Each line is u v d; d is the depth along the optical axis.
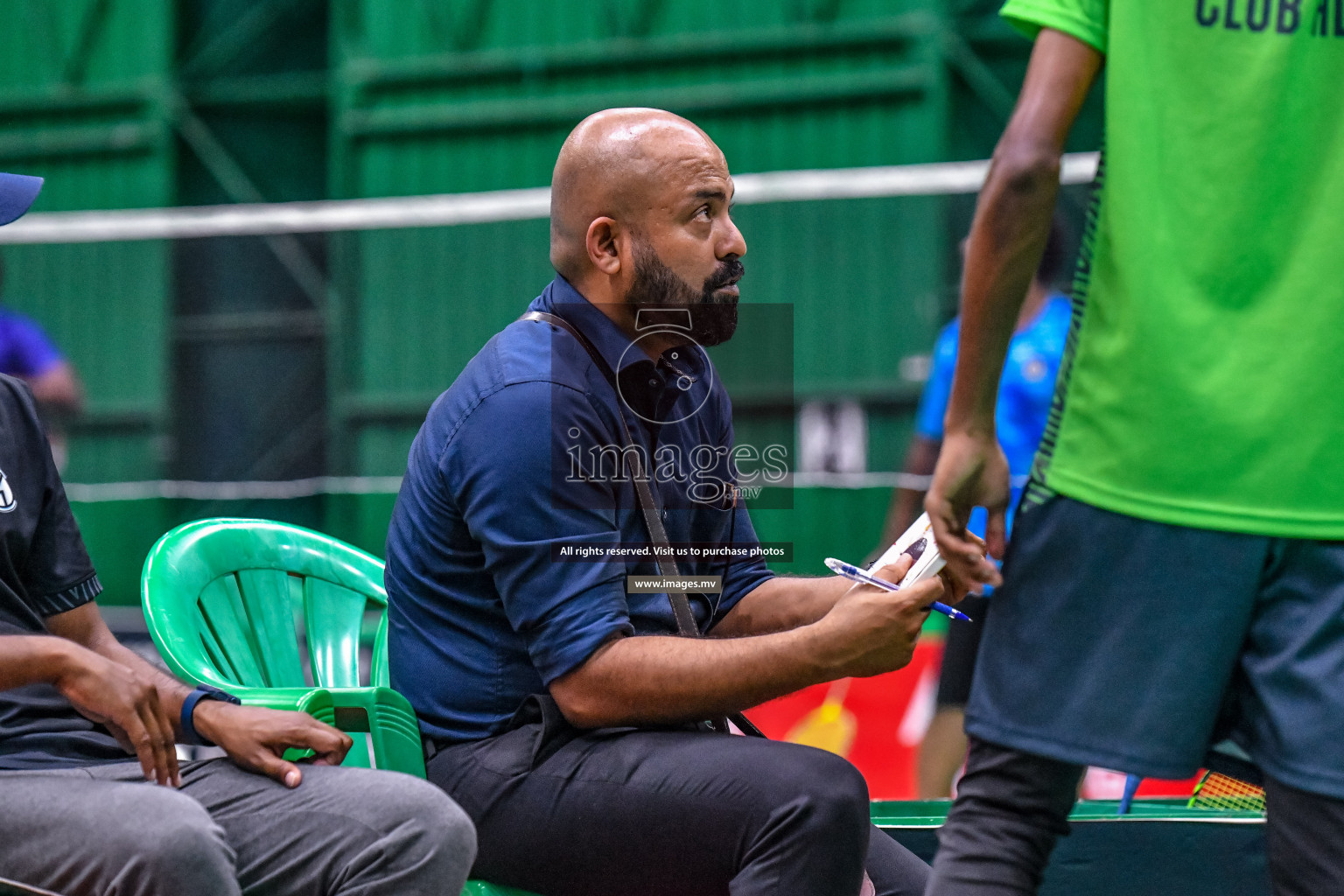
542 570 6.81
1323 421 5.50
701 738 6.80
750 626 8.08
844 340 29.73
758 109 33.97
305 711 7.02
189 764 7.07
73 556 7.75
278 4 37.72
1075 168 22.97
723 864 6.54
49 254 31.73
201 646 7.82
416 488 7.43
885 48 33.22
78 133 37.69
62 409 23.42
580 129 7.40
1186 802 8.88
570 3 35.22
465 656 7.28
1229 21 5.56
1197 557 5.65
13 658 6.39
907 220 29.39
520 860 6.91
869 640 6.45
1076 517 5.86
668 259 7.20
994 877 5.93
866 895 6.89
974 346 5.80
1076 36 5.81
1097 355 5.87
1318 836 5.47
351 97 36.59
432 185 36.22
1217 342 5.61
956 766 12.38
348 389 32.34
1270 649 5.60
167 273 32.78
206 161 37.50
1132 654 5.74
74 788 6.38
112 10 37.44
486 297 31.56
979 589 6.58
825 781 6.40
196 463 33.53
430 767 7.25
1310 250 5.50
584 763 6.81
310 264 34.91
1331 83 5.47
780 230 30.12
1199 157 5.62
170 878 5.98
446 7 36.00
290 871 6.50
